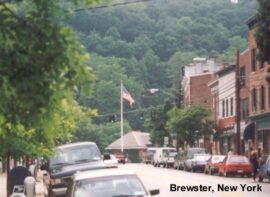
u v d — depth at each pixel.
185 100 110.88
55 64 8.08
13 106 8.34
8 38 7.94
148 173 62.50
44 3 8.11
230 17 134.50
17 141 19.22
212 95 90.38
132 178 16.33
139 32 134.12
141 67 127.69
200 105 86.44
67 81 8.17
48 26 8.00
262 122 65.88
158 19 138.00
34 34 7.98
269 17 39.81
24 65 8.02
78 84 8.21
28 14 8.17
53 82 8.13
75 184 16.05
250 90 70.19
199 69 109.19
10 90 8.07
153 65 129.75
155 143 105.94
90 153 28.97
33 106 8.24
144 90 126.12
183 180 48.69
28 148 19.69
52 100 8.25
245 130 68.88
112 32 128.38
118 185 15.91
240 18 133.00
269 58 41.00
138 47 130.50
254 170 49.81
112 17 130.00
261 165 47.91
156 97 127.44
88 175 16.33
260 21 40.31
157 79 129.25
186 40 134.00
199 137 84.12
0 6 8.20
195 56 129.12
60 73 8.13
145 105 127.25
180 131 84.12
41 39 8.00
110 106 115.56
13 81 8.03
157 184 42.94
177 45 134.00
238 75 63.72
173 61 129.12
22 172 23.44
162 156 83.31
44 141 20.30
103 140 123.56
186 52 131.00
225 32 131.88
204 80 103.06
